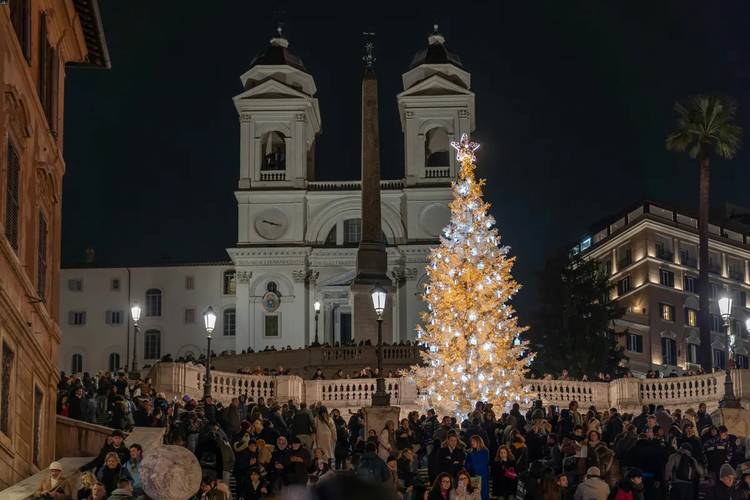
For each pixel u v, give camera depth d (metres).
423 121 92.44
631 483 20.27
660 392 43.91
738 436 33.84
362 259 73.25
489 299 43.12
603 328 77.56
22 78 22.02
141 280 95.44
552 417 31.48
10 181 21.06
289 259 91.00
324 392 44.34
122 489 17.38
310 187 92.12
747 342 95.81
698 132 58.75
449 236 44.66
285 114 92.31
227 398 43.59
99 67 29.58
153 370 42.69
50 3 24.95
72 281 95.62
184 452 10.16
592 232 98.06
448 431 25.53
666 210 91.50
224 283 95.19
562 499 21.70
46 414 24.58
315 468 24.86
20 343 21.52
